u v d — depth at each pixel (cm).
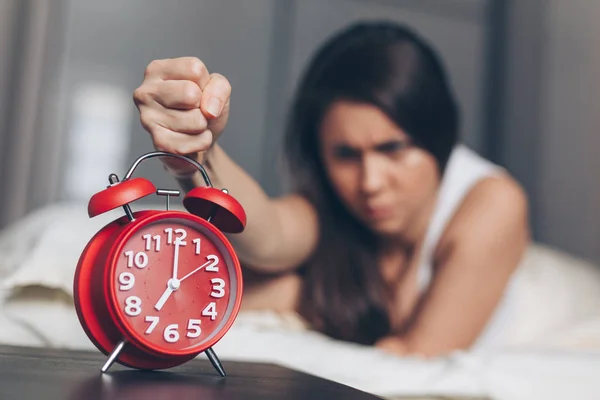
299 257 141
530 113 205
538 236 203
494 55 208
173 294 59
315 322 142
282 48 192
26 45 177
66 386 47
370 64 150
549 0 210
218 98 63
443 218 152
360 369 102
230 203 60
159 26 186
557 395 100
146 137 185
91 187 180
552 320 149
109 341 58
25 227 132
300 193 152
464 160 159
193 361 72
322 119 153
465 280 143
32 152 176
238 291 61
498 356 108
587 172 211
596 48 212
